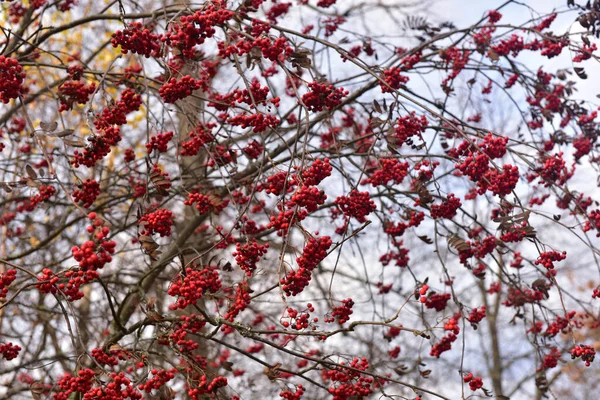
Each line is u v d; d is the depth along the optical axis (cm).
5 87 378
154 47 432
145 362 429
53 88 705
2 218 729
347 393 439
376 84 617
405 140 478
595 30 556
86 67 523
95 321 779
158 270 602
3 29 493
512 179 450
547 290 563
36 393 404
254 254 402
